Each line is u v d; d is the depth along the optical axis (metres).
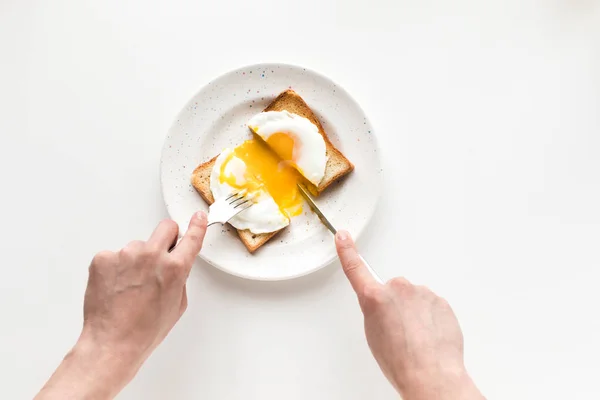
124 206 0.68
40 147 0.69
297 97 0.65
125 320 0.57
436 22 0.69
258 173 0.66
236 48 0.69
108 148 0.69
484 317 0.68
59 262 0.68
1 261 0.68
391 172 0.68
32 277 0.68
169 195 0.65
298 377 0.67
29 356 0.67
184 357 0.67
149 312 0.58
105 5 0.70
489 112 0.69
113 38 0.69
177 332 0.67
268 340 0.67
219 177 0.64
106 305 0.57
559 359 0.67
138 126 0.69
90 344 0.56
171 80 0.69
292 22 0.69
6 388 0.67
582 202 0.68
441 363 0.55
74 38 0.69
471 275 0.68
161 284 0.58
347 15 0.69
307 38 0.69
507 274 0.68
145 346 0.58
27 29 0.70
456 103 0.69
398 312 0.56
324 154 0.64
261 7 0.69
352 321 0.67
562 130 0.69
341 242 0.59
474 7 0.69
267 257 0.64
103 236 0.68
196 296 0.67
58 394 0.53
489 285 0.68
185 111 0.64
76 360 0.55
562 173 0.68
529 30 0.69
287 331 0.67
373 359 0.67
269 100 0.66
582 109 0.69
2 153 0.69
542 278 0.68
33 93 0.69
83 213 0.68
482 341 0.68
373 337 0.57
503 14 0.69
